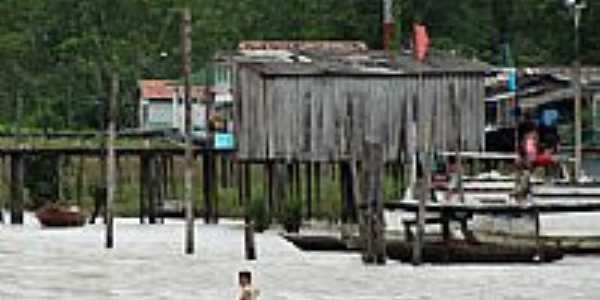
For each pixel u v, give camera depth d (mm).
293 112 176625
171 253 145875
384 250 135000
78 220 186000
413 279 123750
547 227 164375
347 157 176250
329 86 176875
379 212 134250
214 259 139750
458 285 119875
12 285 120438
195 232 172875
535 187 149000
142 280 123625
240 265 134375
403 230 158500
